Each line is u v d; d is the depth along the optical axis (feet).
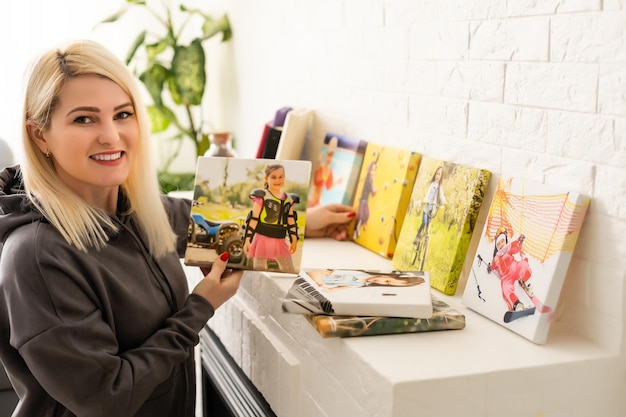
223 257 4.97
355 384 4.07
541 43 4.33
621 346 4.04
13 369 4.54
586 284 4.21
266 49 8.30
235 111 9.43
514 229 4.47
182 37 10.03
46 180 4.60
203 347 7.26
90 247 4.65
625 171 3.87
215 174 5.13
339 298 4.30
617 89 3.85
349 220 6.26
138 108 4.90
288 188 5.07
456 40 5.09
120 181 4.78
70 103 4.49
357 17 6.32
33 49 9.43
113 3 9.64
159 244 5.13
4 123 9.43
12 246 4.39
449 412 3.78
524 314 4.25
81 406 4.25
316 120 7.16
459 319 4.33
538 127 4.42
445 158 5.33
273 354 5.19
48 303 4.24
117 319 4.66
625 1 3.76
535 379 3.91
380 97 6.09
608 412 4.11
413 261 5.33
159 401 5.00
